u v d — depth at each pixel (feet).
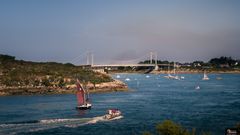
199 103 541.75
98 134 329.31
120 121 388.57
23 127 354.54
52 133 331.57
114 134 328.08
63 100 598.75
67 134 328.08
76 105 527.40
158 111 457.68
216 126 357.82
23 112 458.09
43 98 635.25
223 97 634.43
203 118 402.31
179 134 212.84
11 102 575.79
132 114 434.71
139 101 574.15
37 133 330.75
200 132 332.80
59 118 406.21
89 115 429.79
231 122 377.71
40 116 422.82
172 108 485.56
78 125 365.81
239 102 552.00
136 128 354.13
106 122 382.63
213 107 492.95
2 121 386.11
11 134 326.85
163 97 640.17
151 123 377.50
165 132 213.66
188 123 374.22
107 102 562.66
